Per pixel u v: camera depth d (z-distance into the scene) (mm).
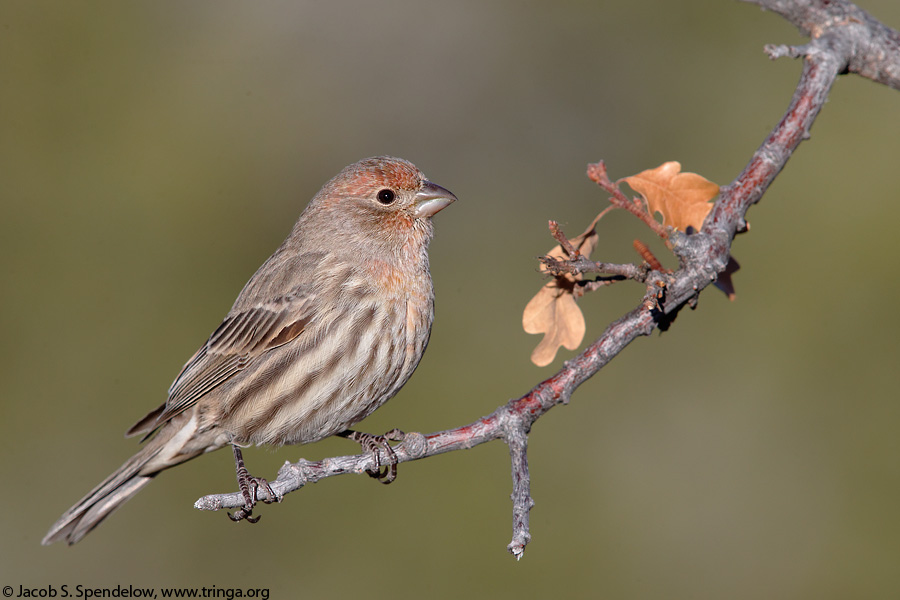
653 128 15461
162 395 13094
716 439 12133
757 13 14961
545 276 6406
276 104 15797
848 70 7113
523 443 6023
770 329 12477
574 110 16016
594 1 16125
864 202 12438
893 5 13586
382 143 16000
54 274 13539
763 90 14844
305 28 16422
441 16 16703
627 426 12359
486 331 13445
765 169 6395
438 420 12453
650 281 5844
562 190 15469
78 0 14664
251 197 14992
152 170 14375
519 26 16484
